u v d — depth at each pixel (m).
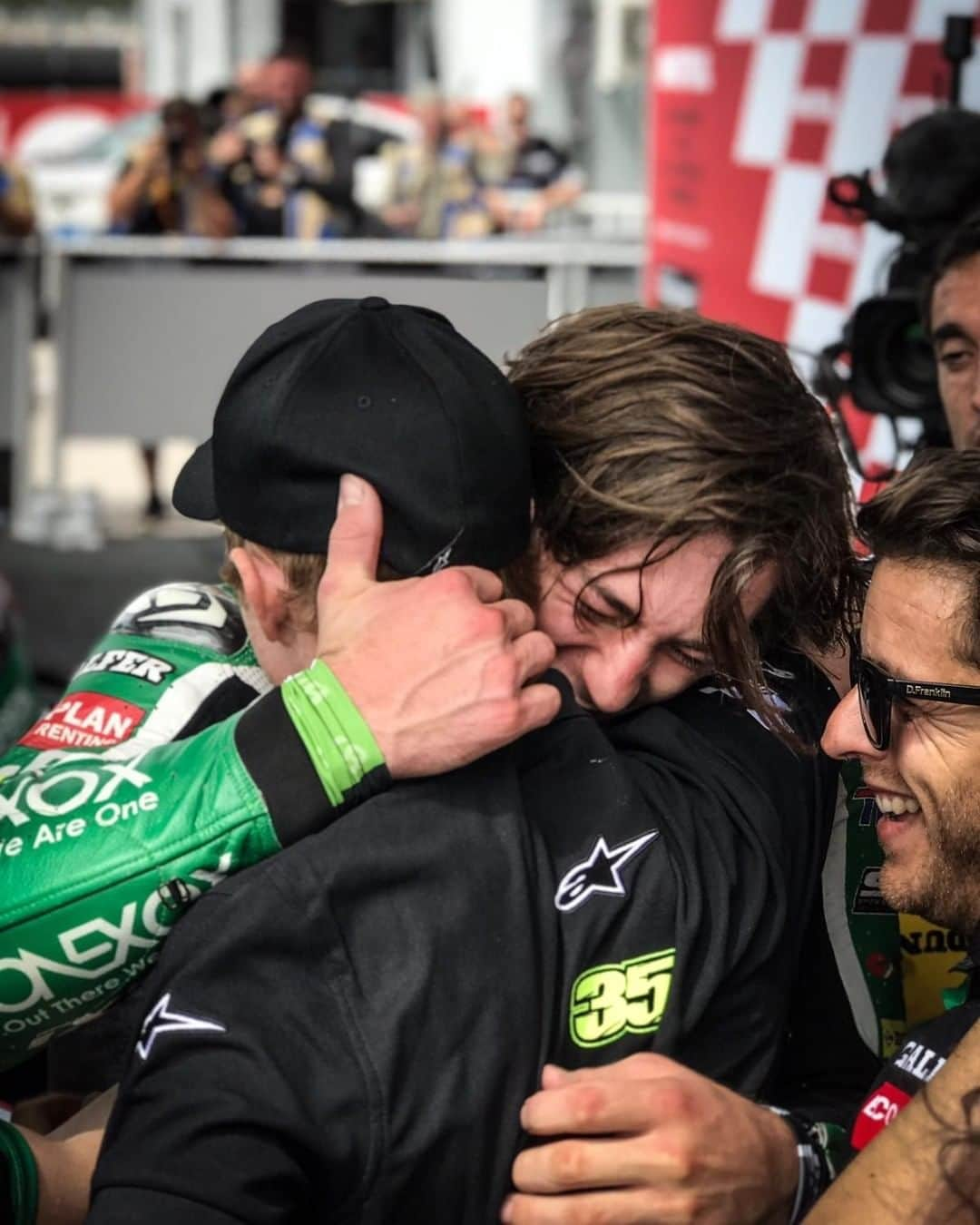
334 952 0.99
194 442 5.79
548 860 1.05
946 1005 1.38
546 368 1.19
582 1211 1.00
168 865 1.04
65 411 5.75
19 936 1.06
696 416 1.13
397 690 1.03
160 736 1.20
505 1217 1.02
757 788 1.16
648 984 1.05
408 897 1.00
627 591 1.15
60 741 1.20
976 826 1.16
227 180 6.50
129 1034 1.19
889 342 1.96
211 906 1.01
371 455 1.05
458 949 1.00
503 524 1.09
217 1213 0.92
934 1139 1.01
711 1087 1.04
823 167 2.98
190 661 1.27
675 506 1.12
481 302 5.61
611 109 9.32
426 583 1.05
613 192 9.34
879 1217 1.01
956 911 1.20
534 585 1.19
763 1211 1.05
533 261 5.58
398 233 6.80
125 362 5.73
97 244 5.69
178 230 6.21
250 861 1.05
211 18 10.78
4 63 11.33
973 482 1.16
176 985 0.98
